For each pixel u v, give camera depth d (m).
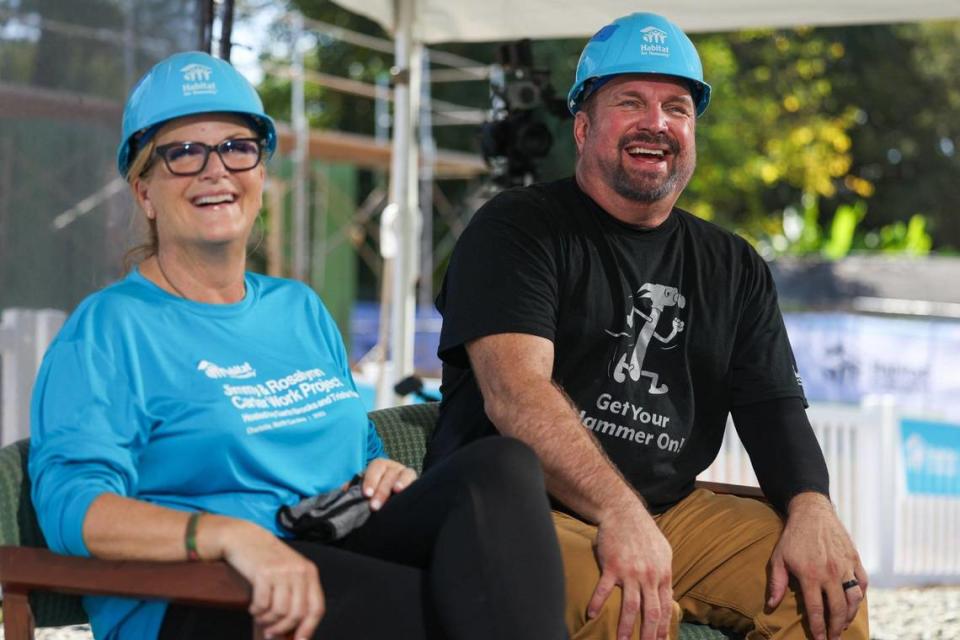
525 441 3.85
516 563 3.04
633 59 4.29
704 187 33.91
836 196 42.38
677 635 3.81
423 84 23.86
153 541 2.98
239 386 3.44
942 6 8.29
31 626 3.17
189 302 3.49
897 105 41.31
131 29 6.91
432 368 19.78
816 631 4.00
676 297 4.31
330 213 27.59
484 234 4.18
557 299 4.16
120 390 3.27
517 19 8.64
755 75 35.00
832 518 4.12
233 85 3.51
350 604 3.12
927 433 10.73
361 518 3.46
